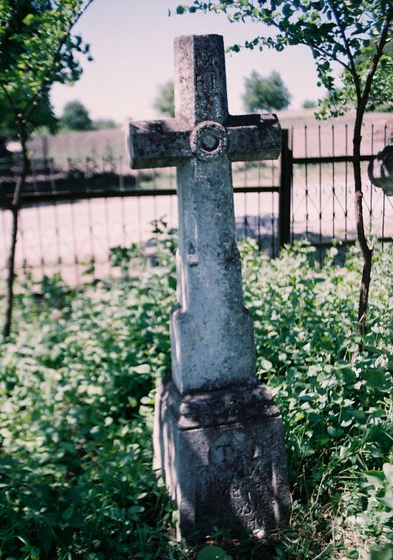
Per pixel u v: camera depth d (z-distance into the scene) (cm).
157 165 287
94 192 684
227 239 294
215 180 288
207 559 263
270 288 471
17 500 297
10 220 1360
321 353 387
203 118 282
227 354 301
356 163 364
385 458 309
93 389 405
